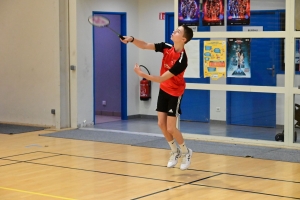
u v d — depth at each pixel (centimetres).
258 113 834
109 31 1179
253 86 821
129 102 1165
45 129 995
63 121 1013
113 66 1188
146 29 1149
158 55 1141
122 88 1153
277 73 804
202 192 537
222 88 849
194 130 887
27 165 673
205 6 848
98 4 1056
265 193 532
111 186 562
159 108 605
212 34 846
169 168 653
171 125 598
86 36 1026
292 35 782
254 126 838
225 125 862
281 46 797
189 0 861
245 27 820
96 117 1178
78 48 1008
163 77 561
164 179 595
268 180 589
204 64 860
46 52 1015
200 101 878
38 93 1036
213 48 849
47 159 711
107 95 1210
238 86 834
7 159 712
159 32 1130
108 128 1018
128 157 724
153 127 1034
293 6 777
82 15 1014
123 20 1131
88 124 1046
